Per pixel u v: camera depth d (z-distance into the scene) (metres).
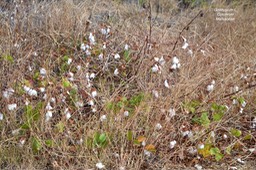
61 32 3.97
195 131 2.96
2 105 2.94
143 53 3.61
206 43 4.28
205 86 3.46
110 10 4.80
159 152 2.86
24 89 2.96
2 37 3.56
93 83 3.40
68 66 3.50
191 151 2.86
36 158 2.71
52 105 2.98
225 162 2.93
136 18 4.58
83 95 3.07
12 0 4.21
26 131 2.82
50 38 3.79
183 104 3.13
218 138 3.11
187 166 2.86
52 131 2.82
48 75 3.25
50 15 4.09
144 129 2.95
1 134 2.80
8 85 3.01
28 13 4.04
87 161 2.71
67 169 2.67
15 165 2.66
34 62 3.52
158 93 3.19
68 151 2.76
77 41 3.86
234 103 3.26
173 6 5.48
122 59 3.72
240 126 3.26
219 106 3.19
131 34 3.97
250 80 3.72
